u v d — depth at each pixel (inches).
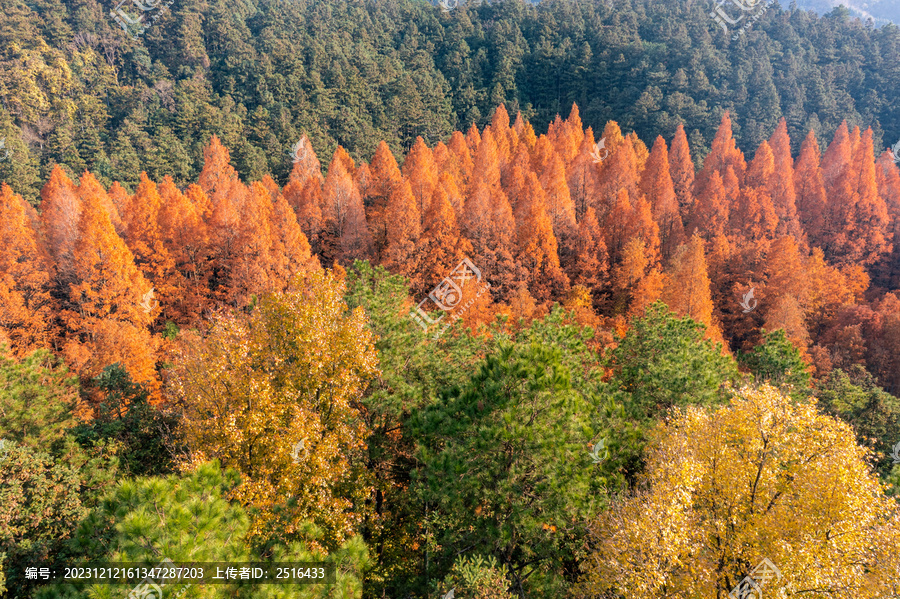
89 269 1663.4
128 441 958.4
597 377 877.2
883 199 3122.5
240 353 716.7
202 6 6274.6
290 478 640.4
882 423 1253.7
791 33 6220.5
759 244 2508.6
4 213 1881.2
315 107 4596.5
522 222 2413.9
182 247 2102.6
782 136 3804.1
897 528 547.8
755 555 567.8
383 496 783.7
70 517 654.5
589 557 621.3
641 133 5113.2
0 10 5147.6
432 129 4990.2
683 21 6628.9
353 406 788.0
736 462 625.6
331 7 7475.4
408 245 2100.1
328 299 757.9
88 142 4156.0
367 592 676.7
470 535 622.2
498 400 601.6
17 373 834.2
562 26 7017.7
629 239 2423.7
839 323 2246.6
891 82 5580.7
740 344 2449.6
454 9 7726.4
